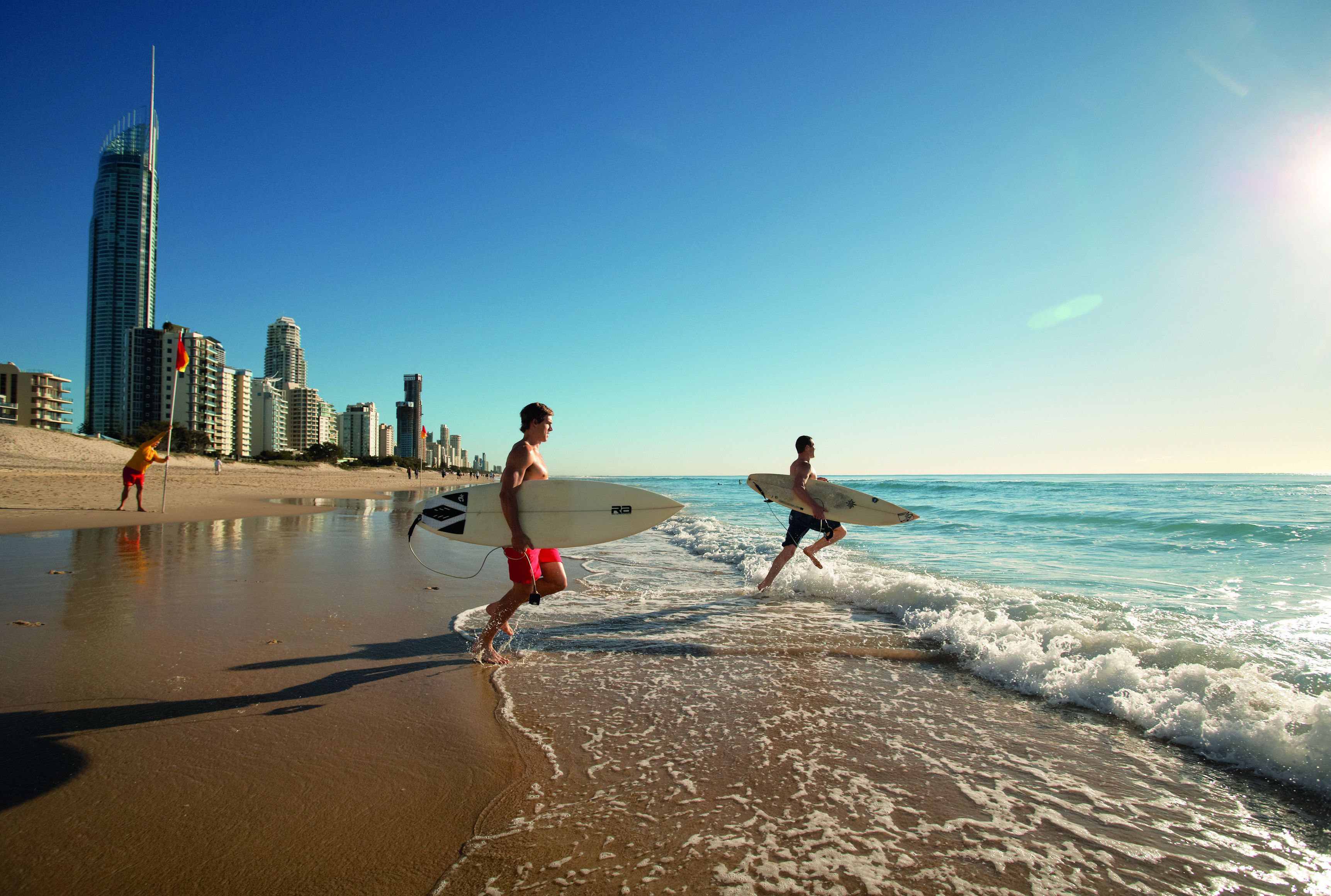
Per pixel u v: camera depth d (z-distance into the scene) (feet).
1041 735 9.51
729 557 29.09
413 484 184.85
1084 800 7.63
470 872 6.14
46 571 22.02
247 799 7.43
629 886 5.95
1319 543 31.42
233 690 10.94
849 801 7.60
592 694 11.18
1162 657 12.08
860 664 12.97
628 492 14.53
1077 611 16.49
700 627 15.96
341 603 17.83
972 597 17.35
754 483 25.03
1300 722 8.63
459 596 19.30
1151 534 37.58
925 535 39.60
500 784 7.93
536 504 14.19
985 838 6.82
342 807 7.31
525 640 14.70
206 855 6.32
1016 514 53.31
